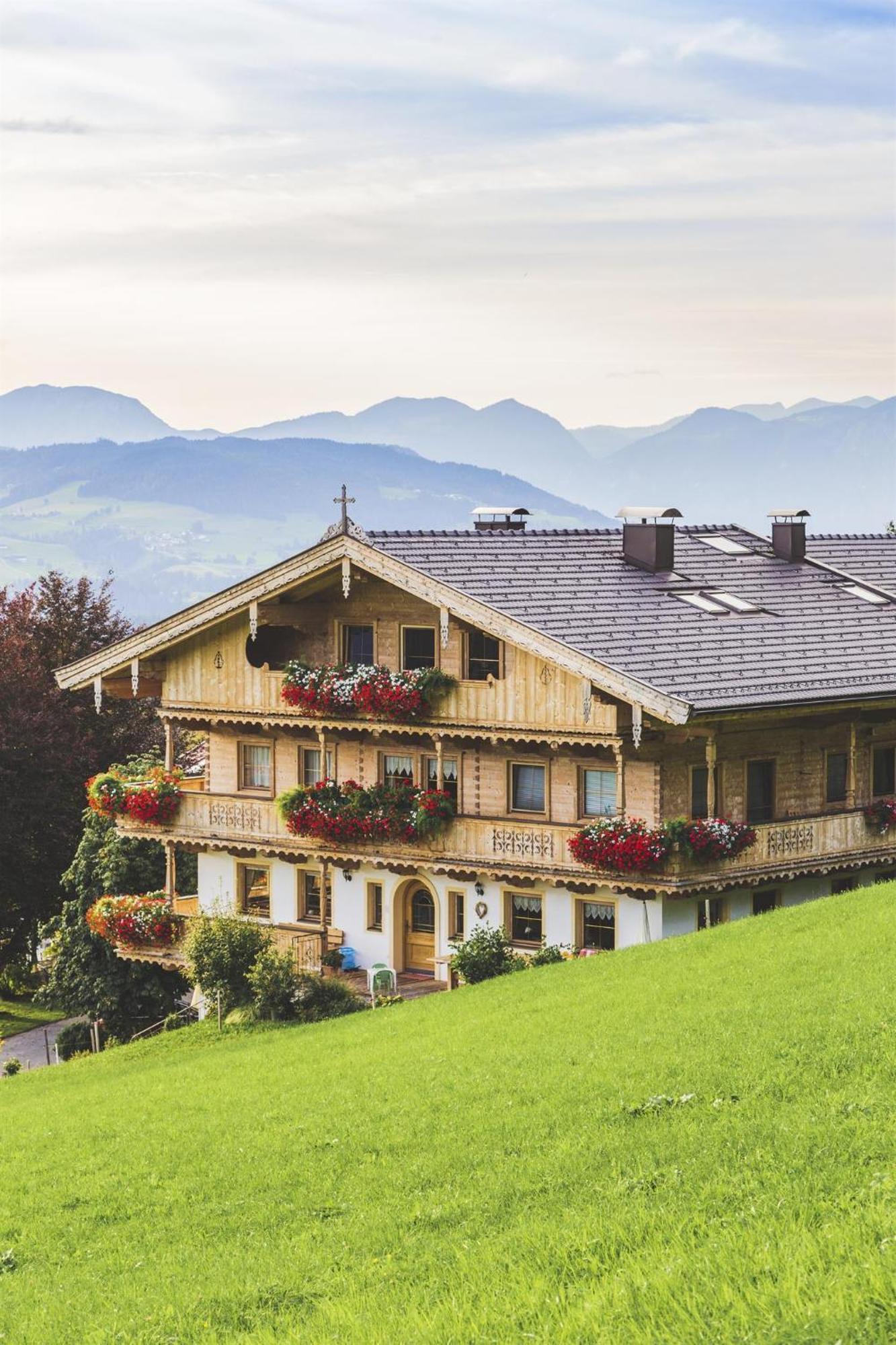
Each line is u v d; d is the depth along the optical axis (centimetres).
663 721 4747
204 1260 2406
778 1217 1944
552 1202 2294
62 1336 2178
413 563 5172
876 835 5275
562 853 4991
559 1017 3491
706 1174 2216
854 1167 2103
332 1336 1891
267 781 5847
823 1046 2734
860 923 3791
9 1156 3247
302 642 5678
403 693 5156
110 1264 2480
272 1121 3120
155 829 5938
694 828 4788
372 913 5597
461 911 5388
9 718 7756
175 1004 6525
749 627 5391
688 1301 1677
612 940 5072
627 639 5006
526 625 4862
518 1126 2697
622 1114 2622
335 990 5006
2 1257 2594
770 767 5241
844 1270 1655
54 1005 6700
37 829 7762
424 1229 2309
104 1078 4466
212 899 5984
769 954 3662
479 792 5297
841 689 5062
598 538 5941
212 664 5722
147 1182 2873
